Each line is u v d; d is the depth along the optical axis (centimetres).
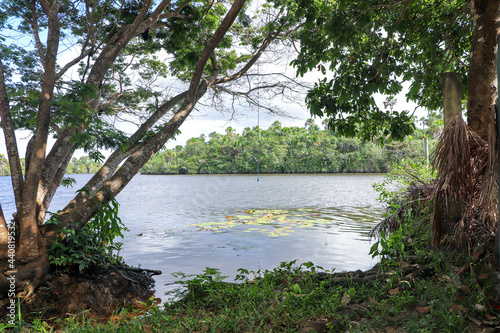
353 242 697
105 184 523
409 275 327
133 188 3444
